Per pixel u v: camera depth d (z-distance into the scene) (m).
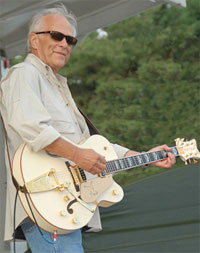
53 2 3.24
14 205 2.14
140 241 3.36
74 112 2.51
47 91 2.31
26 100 2.15
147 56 10.02
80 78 10.36
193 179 3.86
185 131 8.75
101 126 9.29
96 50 9.94
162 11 10.10
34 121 2.10
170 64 9.17
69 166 2.19
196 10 9.93
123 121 9.19
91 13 3.55
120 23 10.16
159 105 9.16
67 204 2.13
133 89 9.37
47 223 2.06
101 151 2.43
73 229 2.11
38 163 2.12
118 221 3.65
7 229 2.29
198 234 3.25
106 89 9.65
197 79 9.37
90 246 3.46
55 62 2.46
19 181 2.09
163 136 8.87
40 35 2.47
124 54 9.80
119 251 3.31
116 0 3.39
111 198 2.38
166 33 9.53
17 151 2.15
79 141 2.38
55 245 2.16
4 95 2.24
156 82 9.47
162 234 3.38
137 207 3.73
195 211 3.49
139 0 3.39
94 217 2.42
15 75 2.23
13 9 3.24
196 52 9.59
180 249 3.13
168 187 3.86
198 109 8.95
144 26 9.92
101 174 2.34
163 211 3.61
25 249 3.73
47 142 2.07
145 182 4.01
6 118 2.32
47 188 2.09
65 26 2.49
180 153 2.84
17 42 3.80
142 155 2.64
